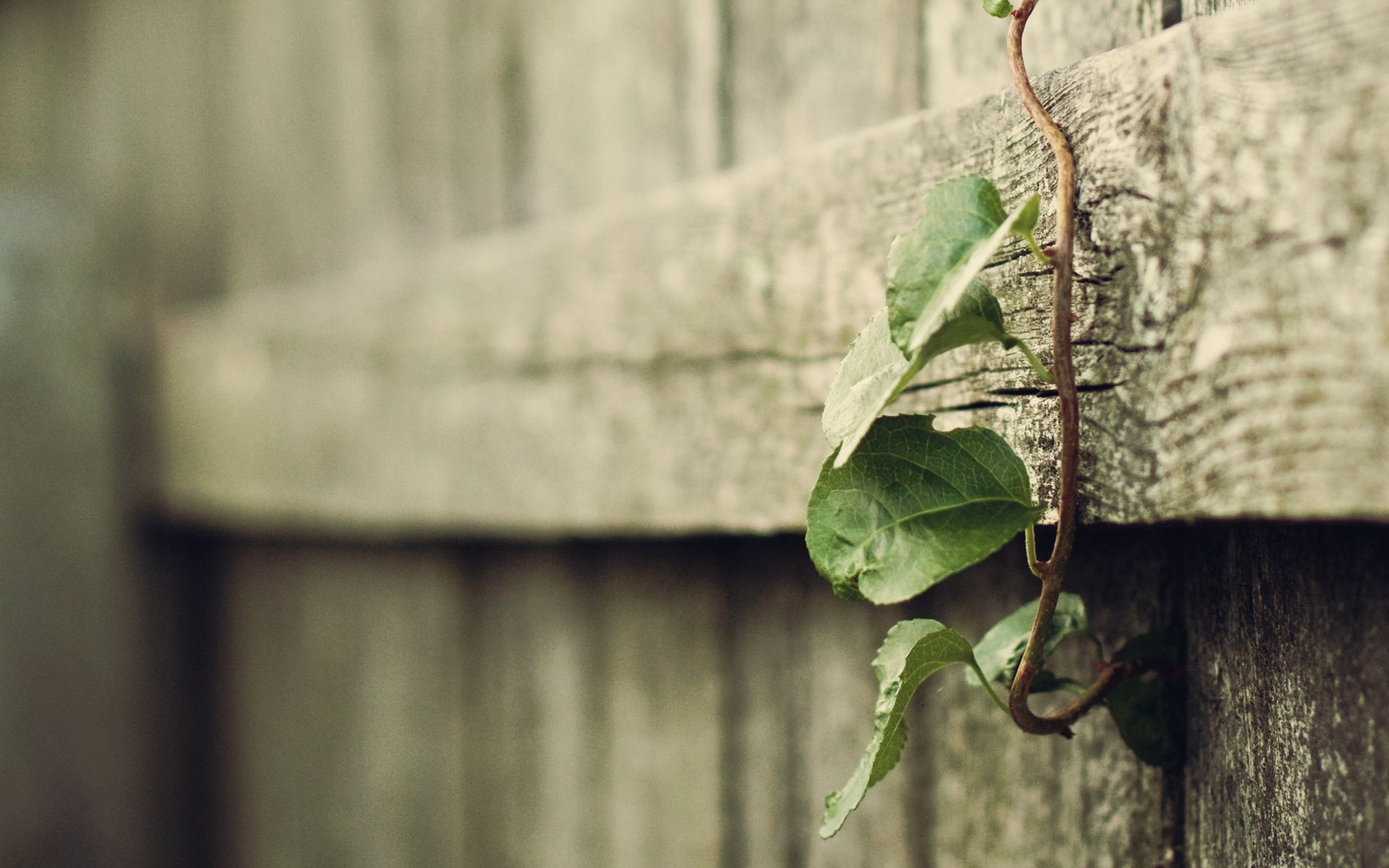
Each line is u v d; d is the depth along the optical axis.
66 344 1.39
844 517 0.69
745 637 0.87
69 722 1.37
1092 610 0.75
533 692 1.03
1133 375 0.69
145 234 1.53
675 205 0.84
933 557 0.69
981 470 0.69
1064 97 0.71
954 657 0.70
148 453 1.46
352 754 1.24
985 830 0.79
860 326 0.77
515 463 0.94
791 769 0.85
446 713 1.12
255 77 1.36
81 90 1.59
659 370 0.85
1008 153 0.72
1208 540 0.72
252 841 1.40
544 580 1.02
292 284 1.33
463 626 1.10
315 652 1.30
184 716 1.47
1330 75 0.66
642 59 0.89
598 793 0.96
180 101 1.47
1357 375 0.65
